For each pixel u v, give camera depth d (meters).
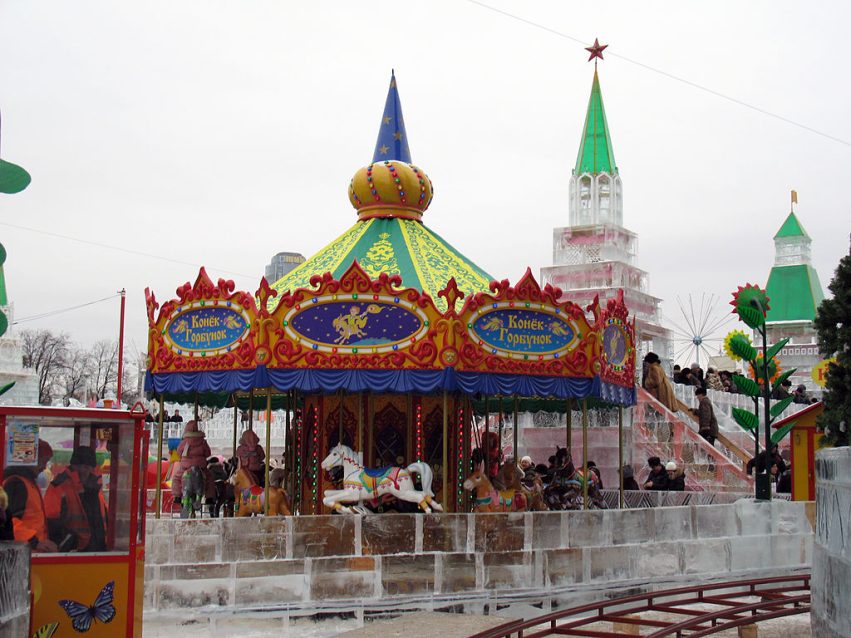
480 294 18.22
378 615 15.62
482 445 23.27
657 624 13.98
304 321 18.23
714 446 31.38
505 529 16.70
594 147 50.03
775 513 20.73
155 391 19.95
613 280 47.03
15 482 10.66
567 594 17.02
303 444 21.06
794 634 15.64
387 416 20.27
